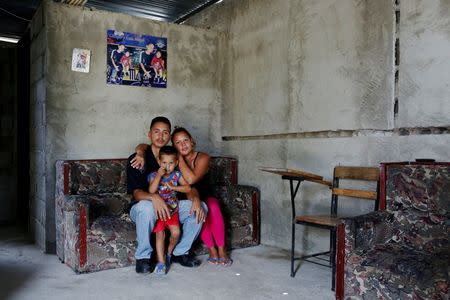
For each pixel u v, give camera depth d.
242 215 4.22
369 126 3.42
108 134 4.47
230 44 5.07
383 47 3.30
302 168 4.05
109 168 4.01
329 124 3.77
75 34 4.25
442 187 2.56
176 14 5.82
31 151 4.80
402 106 3.18
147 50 4.70
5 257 3.85
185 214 3.50
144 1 5.30
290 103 4.19
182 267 3.52
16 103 5.61
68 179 3.75
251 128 4.73
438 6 2.94
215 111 5.23
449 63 2.88
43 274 3.31
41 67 4.27
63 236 3.64
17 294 2.87
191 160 3.72
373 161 3.39
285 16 4.25
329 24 3.76
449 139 2.86
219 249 3.66
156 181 3.31
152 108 4.75
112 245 3.41
